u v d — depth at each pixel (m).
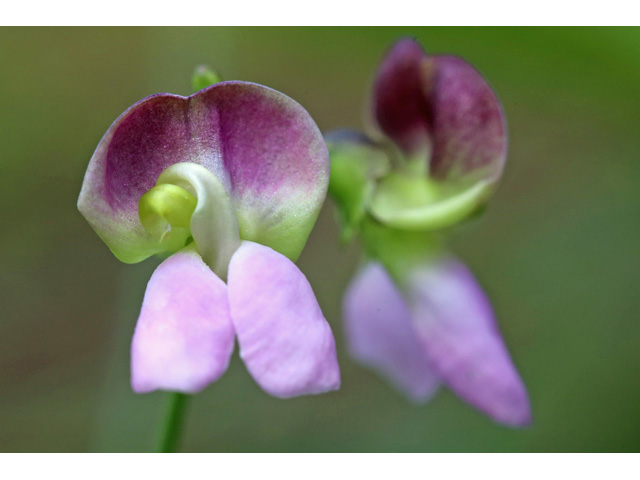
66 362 0.12
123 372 0.11
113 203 0.07
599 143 0.12
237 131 0.07
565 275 0.12
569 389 0.11
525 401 0.08
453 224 0.08
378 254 0.08
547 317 0.12
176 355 0.06
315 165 0.07
